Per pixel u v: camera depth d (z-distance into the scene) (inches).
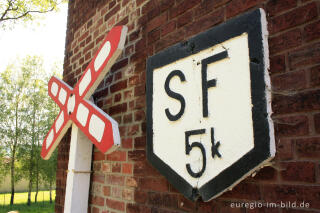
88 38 80.7
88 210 64.8
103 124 48.8
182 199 42.0
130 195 52.8
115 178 57.9
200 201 39.2
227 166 32.4
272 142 28.8
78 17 90.0
